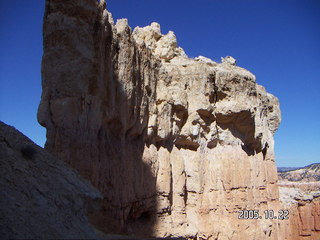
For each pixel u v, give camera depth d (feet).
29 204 31.42
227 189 91.30
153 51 95.91
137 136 72.49
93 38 56.44
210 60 101.60
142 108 71.61
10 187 31.76
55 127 51.70
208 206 87.61
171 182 80.53
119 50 63.77
